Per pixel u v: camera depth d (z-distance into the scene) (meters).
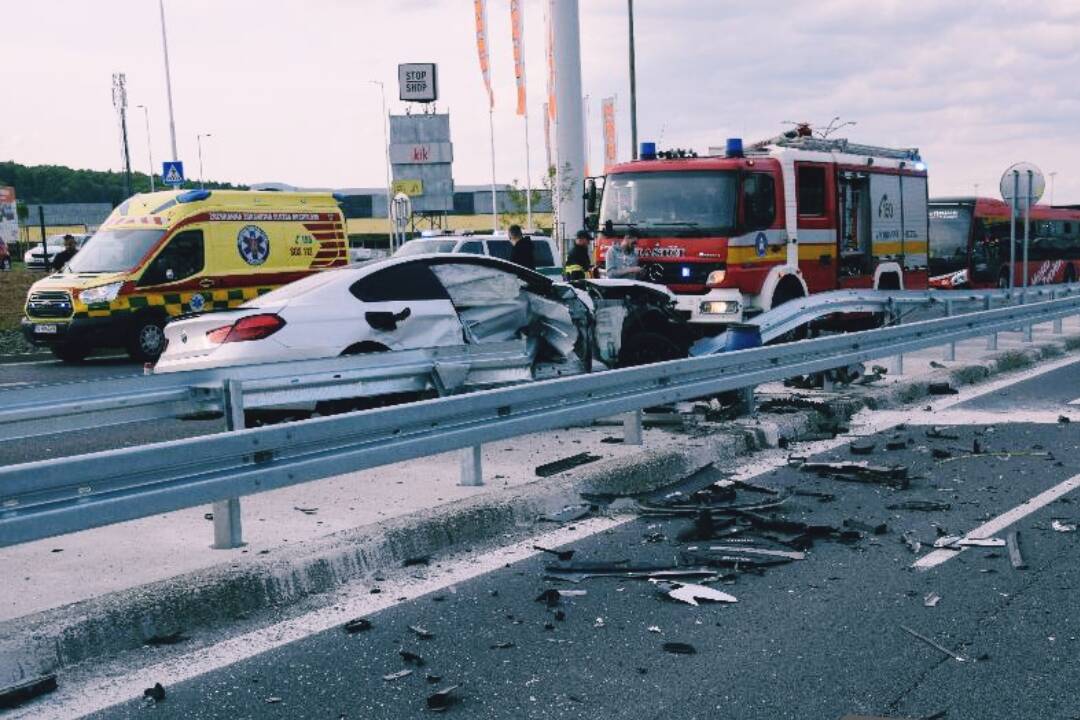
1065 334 19.08
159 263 19.62
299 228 21.25
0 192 68.31
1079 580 5.65
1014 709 4.12
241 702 4.36
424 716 4.19
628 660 4.71
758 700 4.26
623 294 11.65
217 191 20.31
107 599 5.13
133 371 18.45
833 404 10.87
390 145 62.72
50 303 19.39
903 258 19.16
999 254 33.69
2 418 6.01
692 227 15.55
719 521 6.95
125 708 4.33
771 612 5.29
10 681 4.56
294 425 5.96
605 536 6.74
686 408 11.12
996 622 5.06
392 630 5.15
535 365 10.77
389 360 8.86
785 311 13.17
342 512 7.09
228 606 5.36
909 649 4.75
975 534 6.57
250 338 9.48
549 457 8.92
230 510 6.22
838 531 6.62
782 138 17.30
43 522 4.79
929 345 13.38
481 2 47.03
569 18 21.81
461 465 7.89
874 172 18.17
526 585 5.80
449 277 10.89
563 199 22.31
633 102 39.91
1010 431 10.02
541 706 4.25
